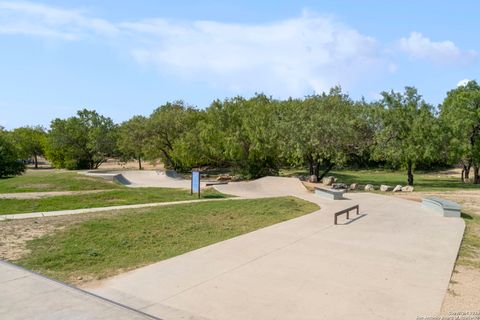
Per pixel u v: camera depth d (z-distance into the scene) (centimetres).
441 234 1036
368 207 1531
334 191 1830
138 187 2488
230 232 1058
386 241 948
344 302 562
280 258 788
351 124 2705
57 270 716
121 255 818
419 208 1510
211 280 655
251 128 3161
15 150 4016
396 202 1694
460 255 845
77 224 1069
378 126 2883
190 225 1130
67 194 1866
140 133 4331
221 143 3362
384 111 2764
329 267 730
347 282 649
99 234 977
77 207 1502
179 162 4181
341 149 2756
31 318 462
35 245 863
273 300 568
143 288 618
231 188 2391
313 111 2858
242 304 553
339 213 1176
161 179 3269
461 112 3416
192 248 882
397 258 798
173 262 761
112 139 5556
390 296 588
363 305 552
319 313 524
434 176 4506
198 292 599
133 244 906
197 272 698
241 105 3450
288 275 682
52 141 5647
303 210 1481
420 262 772
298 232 1045
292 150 2750
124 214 1266
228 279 660
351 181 3412
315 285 632
